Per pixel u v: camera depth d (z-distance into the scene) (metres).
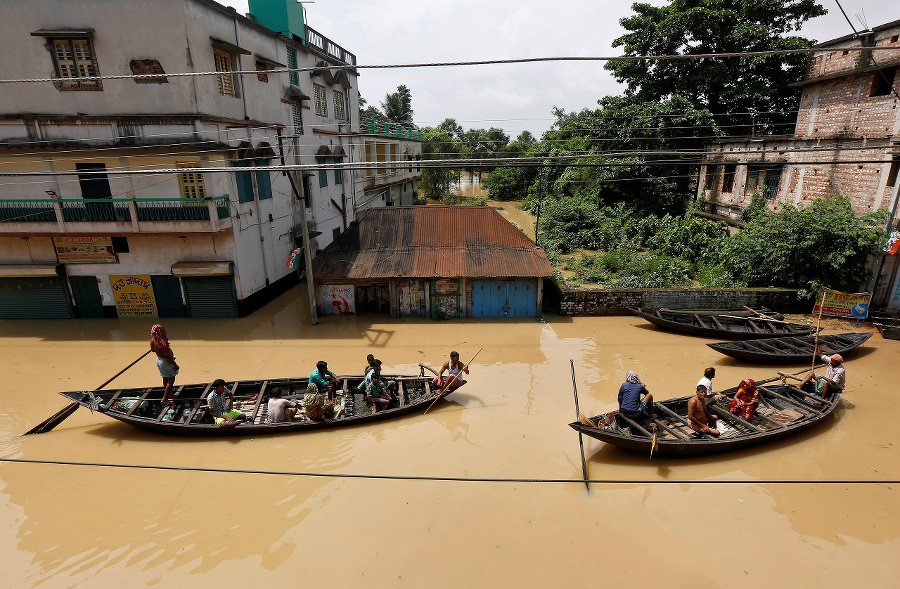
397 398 10.73
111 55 13.70
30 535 6.98
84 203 14.66
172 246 16.00
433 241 17.17
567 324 15.96
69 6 13.38
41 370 12.61
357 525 7.16
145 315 16.81
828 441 9.14
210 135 14.41
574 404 10.66
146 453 8.90
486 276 15.78
